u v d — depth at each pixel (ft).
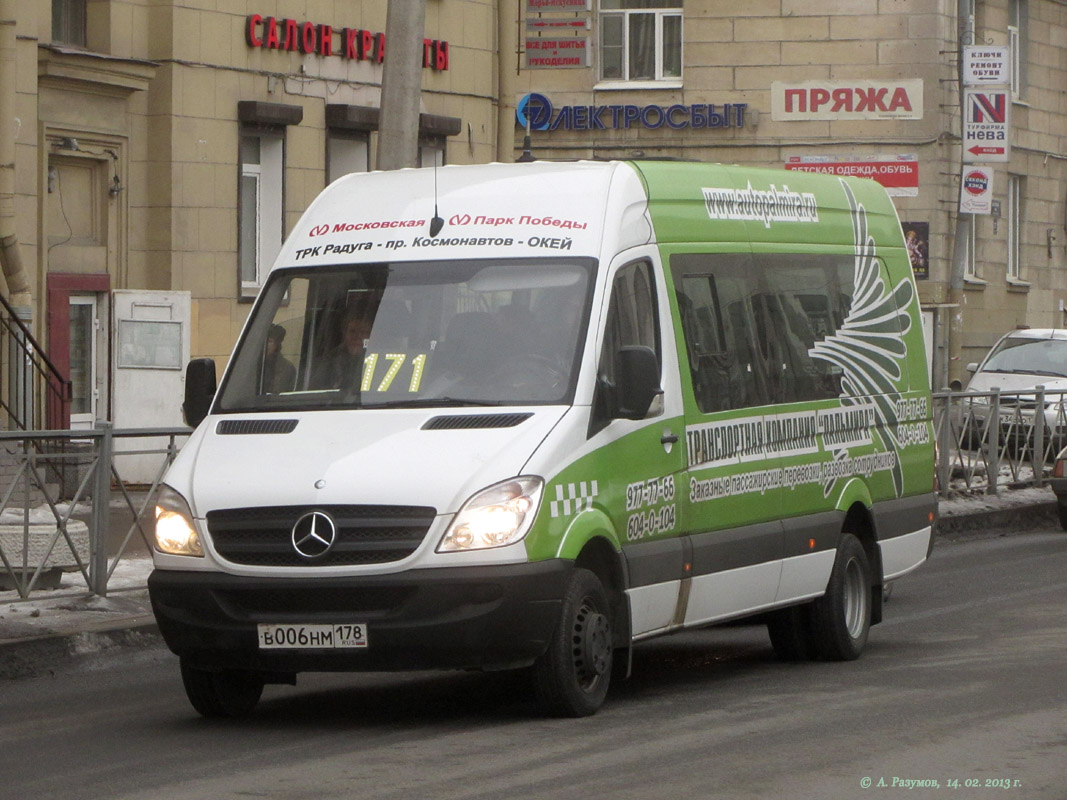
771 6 214.07
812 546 69.77
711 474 63.87
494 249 60.90
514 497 54.19
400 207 63.26
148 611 79.46
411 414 57.26
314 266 62.85
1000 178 233.14
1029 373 169.07
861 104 213.25
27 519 77.20
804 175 74.49
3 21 117.80
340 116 148.66
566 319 58.80
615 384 58.85
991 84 174.60
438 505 53.72
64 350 127.24
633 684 65.57
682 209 65.05
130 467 81.25
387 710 60.49
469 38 164.14
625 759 50.70
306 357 60.75
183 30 134.31
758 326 68.18
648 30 216.95
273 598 54.65
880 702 60.08
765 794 46.26
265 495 54.95
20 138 120.88
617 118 216.13
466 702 61.72
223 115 138.00
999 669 66.90
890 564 76.23
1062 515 127.85
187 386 62.08
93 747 54.85
